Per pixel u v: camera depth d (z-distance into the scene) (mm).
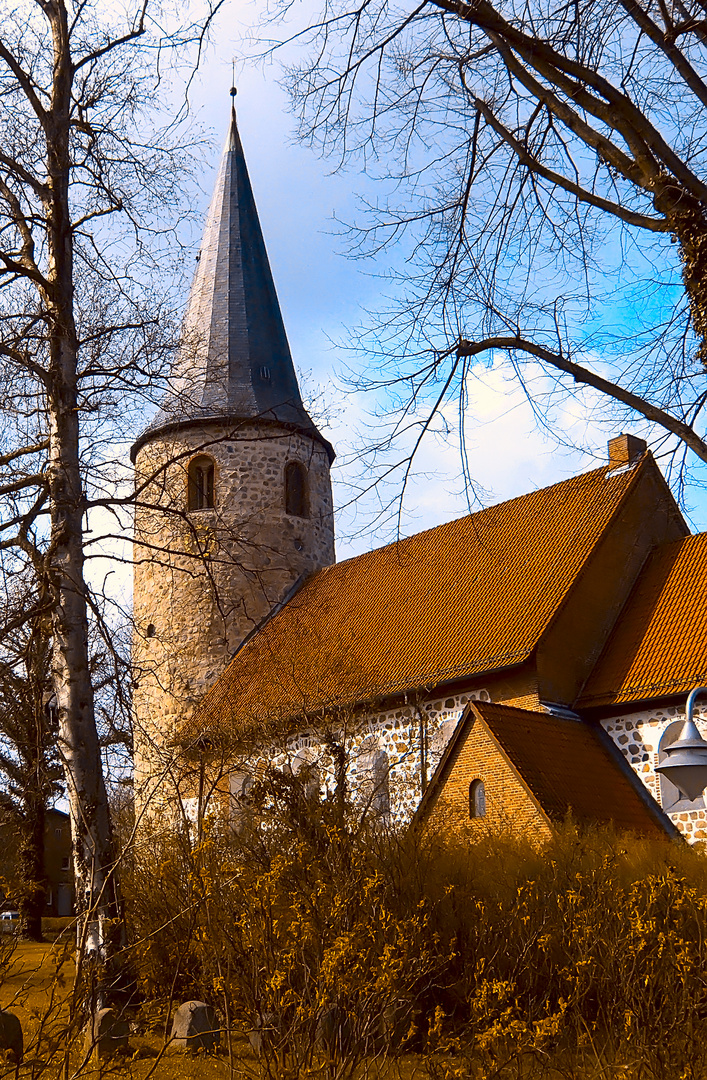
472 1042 8156
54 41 15773
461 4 8203
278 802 12070
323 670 25750
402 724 23188
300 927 8508
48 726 14633
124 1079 8547
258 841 11375
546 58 8312
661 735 20234
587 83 8227
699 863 11914
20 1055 8406
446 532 28531
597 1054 8023
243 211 37625
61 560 14344
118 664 14461
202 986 10531
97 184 15734
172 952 11547
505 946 9961
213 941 9211
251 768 14086
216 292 36062
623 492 23938
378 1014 8203
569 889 10289
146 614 33094
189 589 32062
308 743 15195
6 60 15148
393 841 11602
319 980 8242
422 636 24594
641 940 8539
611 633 22750
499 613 23250
